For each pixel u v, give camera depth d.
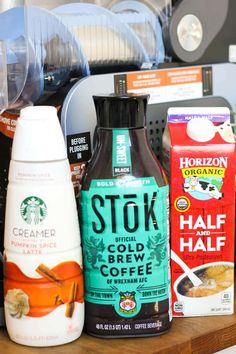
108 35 1.17
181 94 1.18
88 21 1.15
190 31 1.24
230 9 1.29
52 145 0.93
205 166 1.01
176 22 1.22
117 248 0.97
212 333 1.01
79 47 1.14
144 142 0.97
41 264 0.95
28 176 0.93
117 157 0.95
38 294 0.95
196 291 1.05
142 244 0.97
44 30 1.11
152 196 0.96
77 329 0.98
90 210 0.96
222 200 1.03
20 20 1.10
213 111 1.05
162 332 1.00
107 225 0.96
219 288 1.05
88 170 0.97
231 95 1.25
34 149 0.93
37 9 1.11
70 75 1.12
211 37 1.27
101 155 0.96
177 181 1.01
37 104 1.09
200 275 1.05
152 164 0.97
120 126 0.95
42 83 1.10
